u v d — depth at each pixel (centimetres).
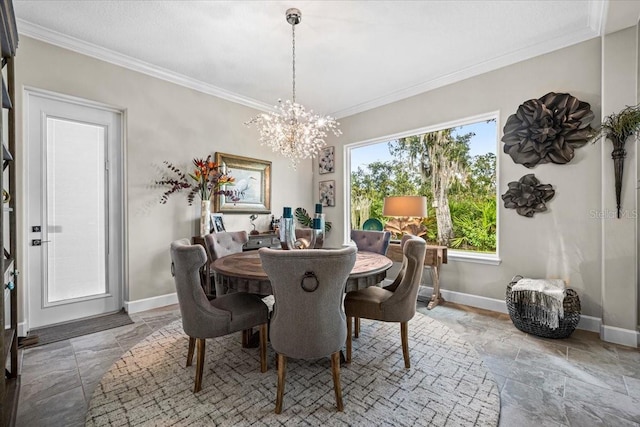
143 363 207
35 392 175
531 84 291
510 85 304
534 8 231
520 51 291
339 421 151
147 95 323
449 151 367
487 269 323
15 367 173
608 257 245
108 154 308
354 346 235
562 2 224
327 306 154
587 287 263
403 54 299
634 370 199
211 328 176
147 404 164
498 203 313
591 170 260
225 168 390
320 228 238
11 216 170
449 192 367
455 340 246
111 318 293
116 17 240
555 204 278
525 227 296
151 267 325
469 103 333
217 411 158
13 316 172
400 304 200
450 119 349
